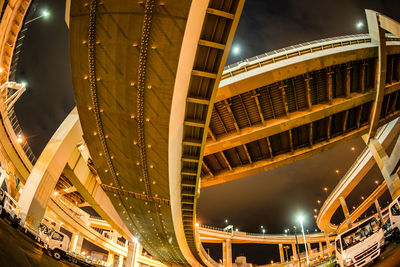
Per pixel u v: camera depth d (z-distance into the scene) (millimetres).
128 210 31562
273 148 36094
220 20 14977
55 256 19797
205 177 37344
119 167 22500
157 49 13445
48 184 23922
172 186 23688
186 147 22562
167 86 14852
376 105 34125
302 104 32188
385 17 28812
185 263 62406
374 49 30547
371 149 39875
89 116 18000
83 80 15617
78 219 47562
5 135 25375
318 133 36312
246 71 28000
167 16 12352
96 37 13539
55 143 25234
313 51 28797
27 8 23844
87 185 33594
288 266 71312
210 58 16594
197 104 18859
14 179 34844
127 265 60875
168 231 35469
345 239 16609
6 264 10094
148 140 18406
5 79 26016
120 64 14391
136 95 15688
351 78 32969
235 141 31641
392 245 15531
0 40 22953
